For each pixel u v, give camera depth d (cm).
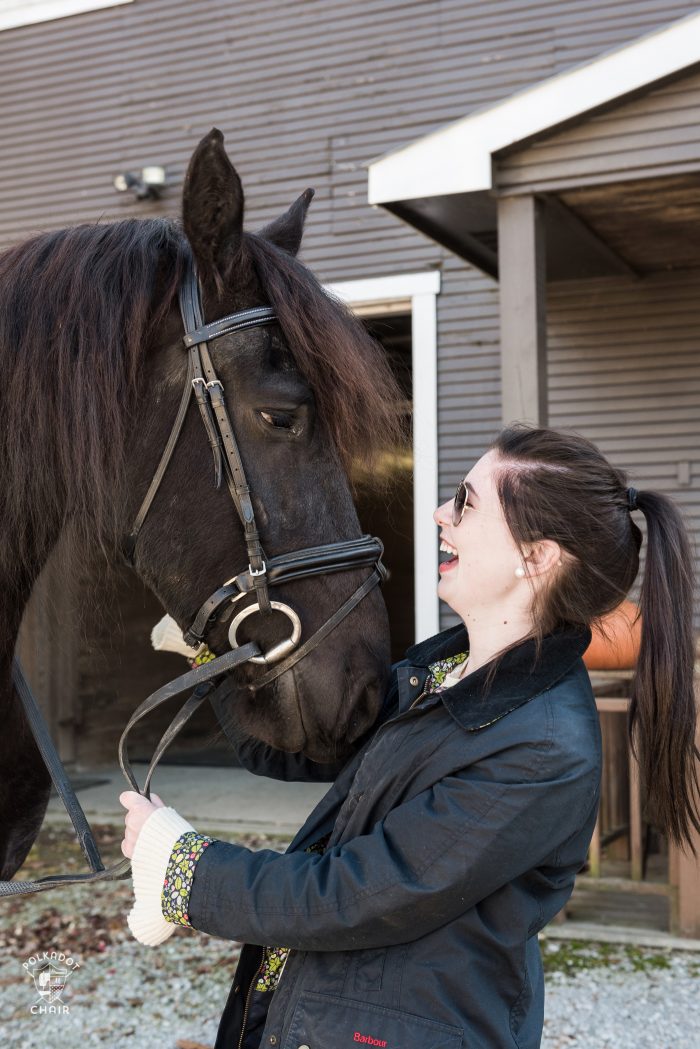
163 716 772
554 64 477
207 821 511
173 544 128
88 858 128
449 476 501
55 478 131
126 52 576
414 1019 97
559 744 99
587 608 108
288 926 98
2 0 602
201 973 320
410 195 336
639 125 315
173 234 138
